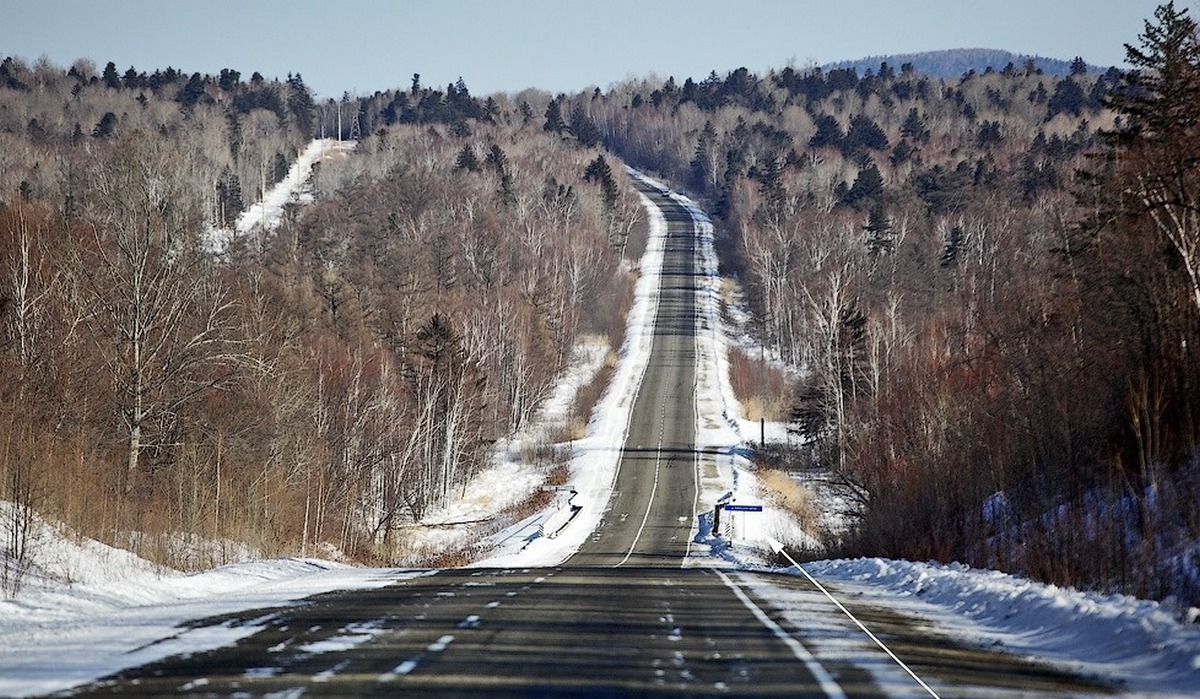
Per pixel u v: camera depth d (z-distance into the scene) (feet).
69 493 122.42
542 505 324.80
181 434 182.80
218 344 199.00
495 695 37.63
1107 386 128.47
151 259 175.73
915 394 197.47
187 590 78.84
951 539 126.82
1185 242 135.13
